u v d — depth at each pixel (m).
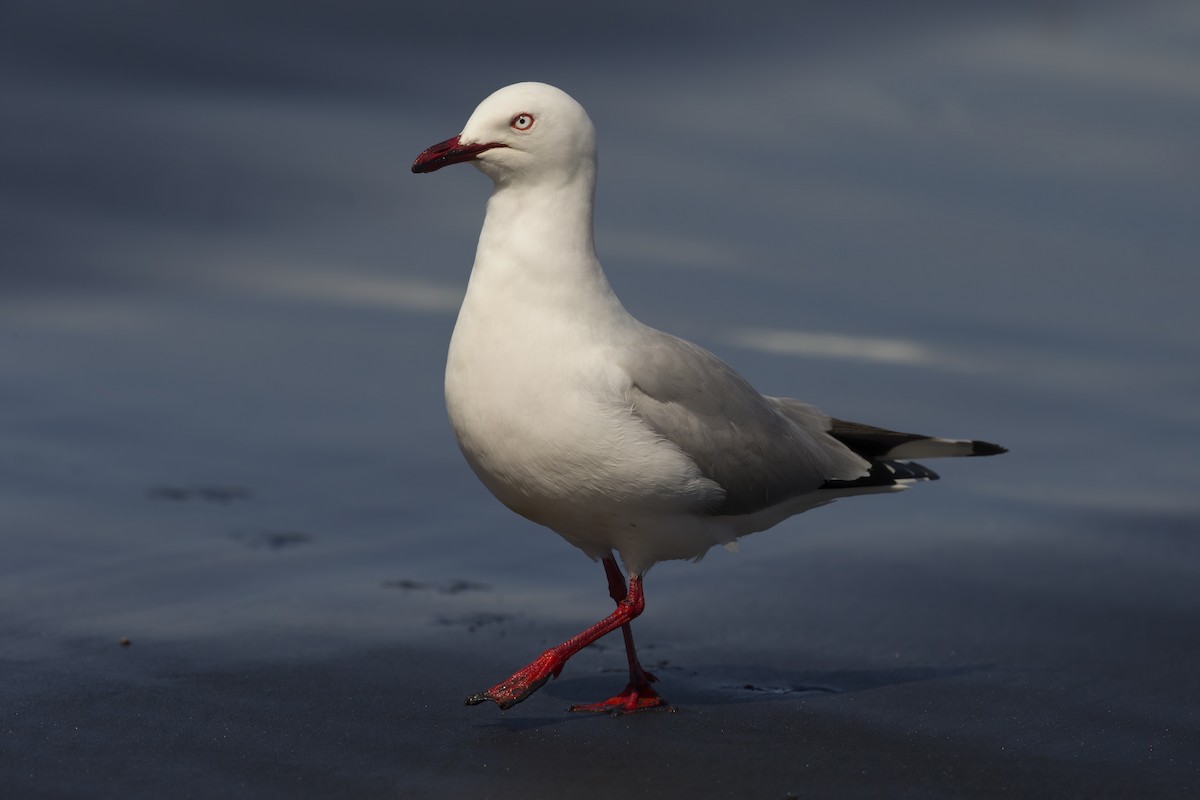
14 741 8.64
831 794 8.31
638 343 9.57
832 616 11.43
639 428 9.26
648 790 8.32
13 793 7.95
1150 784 8.53
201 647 10.40
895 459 11.01
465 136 9.39
